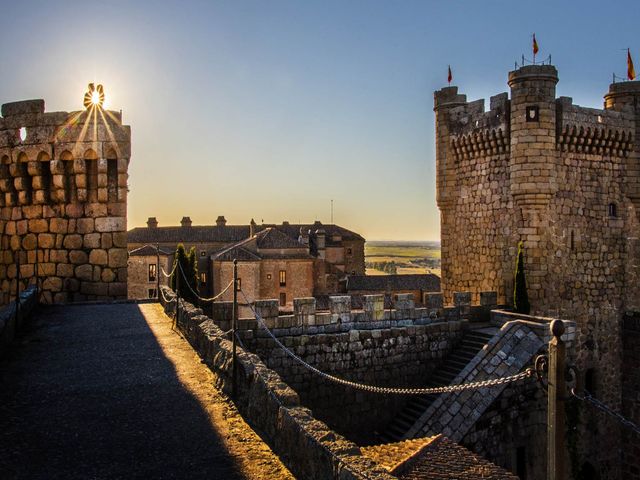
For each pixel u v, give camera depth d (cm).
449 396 2305
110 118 2428
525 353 2380
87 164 2430
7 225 2503
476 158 3459
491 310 2988
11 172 2442
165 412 1094
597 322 3278
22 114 2423
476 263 3466
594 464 2856
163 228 11850
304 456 807
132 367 1425
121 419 1051
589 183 3269
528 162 3036
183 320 1895
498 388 2253
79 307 2370
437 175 3731
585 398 775
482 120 3362
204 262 10469
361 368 2470
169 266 9150
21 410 1091
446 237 3731
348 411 2425
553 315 3080
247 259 8556
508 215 3225
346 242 13100
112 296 2456
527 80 3045
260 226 12294
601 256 3309
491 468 1441
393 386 2525
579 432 2797
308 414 895
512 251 3195
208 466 852
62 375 1344
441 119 3681
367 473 674
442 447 1559
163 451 905
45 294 2458
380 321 2581
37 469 826
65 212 2450
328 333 2456
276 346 2334
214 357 1373
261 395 1013
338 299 2494
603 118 3284
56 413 1077
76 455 882
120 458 873
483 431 2194
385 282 9800
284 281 8950
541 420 2348
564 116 3100
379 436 2398
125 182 2456
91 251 2444
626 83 3453
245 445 939
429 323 2697
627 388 3375
